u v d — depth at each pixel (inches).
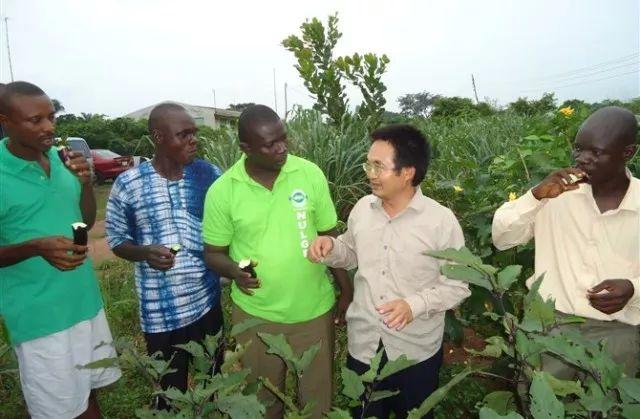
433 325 75.4
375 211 76.4
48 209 83.8
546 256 76.3
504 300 106.0
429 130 298.0
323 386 89.7
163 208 89.7
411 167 70.2
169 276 89.8
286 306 83.8
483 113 586.9
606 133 62.9
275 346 52.1
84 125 930.1
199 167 95.7
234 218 82.4
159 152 89.6
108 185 607.5
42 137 77.4
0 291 82.0
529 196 73.5
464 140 270.4
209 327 97.2
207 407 47.9
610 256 69.6
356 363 78.2
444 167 200.5
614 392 42.8
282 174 82.7
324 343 88.5
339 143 186.9
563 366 74.6
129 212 89.6
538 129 125.2
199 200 93.2
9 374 119.0
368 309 75.5
